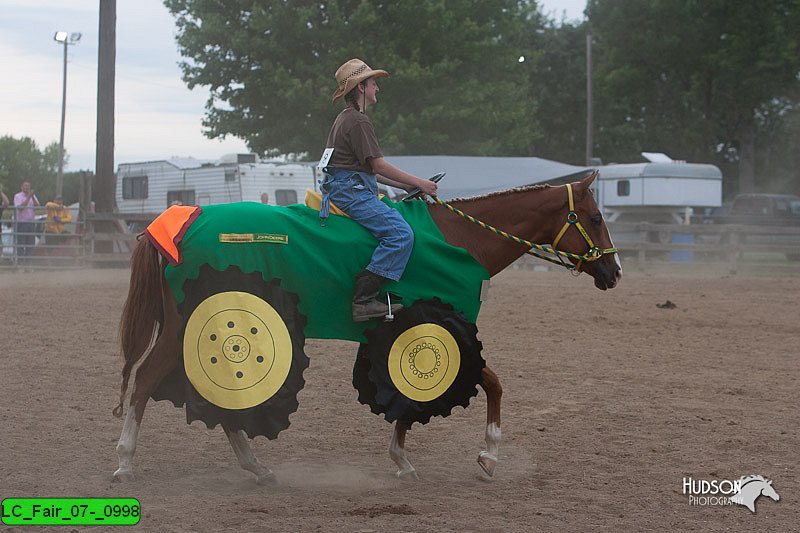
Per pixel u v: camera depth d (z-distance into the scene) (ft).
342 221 20.74
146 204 96.53
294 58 120.47
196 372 19.72
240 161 87.92
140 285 20.43
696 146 166.20
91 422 25.41
